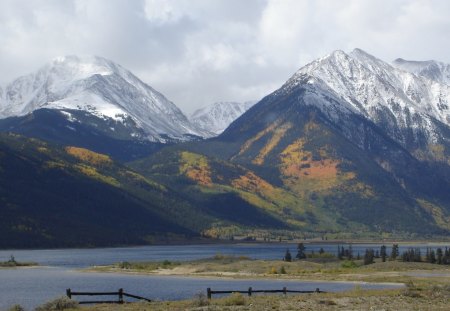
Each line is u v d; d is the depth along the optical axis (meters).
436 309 94.62
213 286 185.88
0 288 183.62
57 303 104.19
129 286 190.62
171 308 100.19
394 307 98.56
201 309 96.62
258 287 178.75
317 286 182.00
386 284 188.38
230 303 104.69
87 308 101.75
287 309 96.50
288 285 187.25
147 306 104.38
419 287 141.00
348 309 95.81
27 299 147.50
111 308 101.38
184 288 179.25
